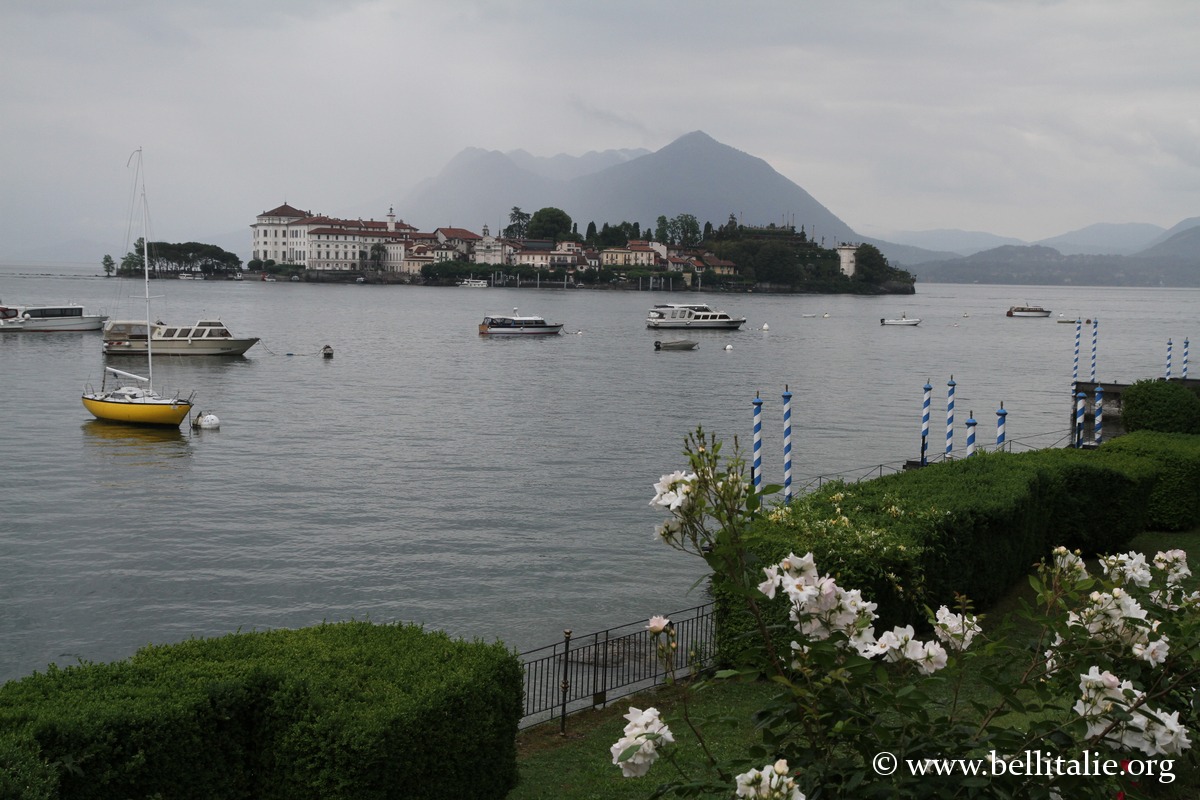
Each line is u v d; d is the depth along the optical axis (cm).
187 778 1199
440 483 5056
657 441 6406
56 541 3931
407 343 14488
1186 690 1005
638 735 809
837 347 15175
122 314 19800
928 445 6412
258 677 1295
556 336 16388
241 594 3328
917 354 14000
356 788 1216
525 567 3603
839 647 894
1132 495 2950
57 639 2941
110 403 6819
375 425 6988
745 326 19962
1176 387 4719
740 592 859
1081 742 884
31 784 1005
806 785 859
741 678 903
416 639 1491
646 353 13588
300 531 4097
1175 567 1169
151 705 1188
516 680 1465
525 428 6912
